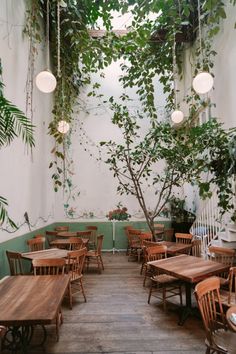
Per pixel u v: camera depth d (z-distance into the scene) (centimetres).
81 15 545
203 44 518
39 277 280
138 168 751
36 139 543
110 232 746
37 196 552
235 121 456
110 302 380
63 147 709
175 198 745
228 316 181
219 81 521
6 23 392
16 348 243
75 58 621
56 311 193
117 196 753
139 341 274
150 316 334
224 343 200
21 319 178
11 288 244
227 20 482
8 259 360
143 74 604
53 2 498
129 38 550
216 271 313
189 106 625
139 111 764
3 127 235
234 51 456
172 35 522
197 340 276
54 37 577
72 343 271
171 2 444
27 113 480
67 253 389
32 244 451
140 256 657
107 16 536
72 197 742
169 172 625
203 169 363
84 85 764
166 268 325
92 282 473
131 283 467
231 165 303
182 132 571
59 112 623
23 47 460
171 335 287
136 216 750
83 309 356
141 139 754
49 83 359
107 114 765
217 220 452
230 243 418
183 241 553
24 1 463
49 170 657
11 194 411
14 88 421
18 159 441
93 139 757
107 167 754
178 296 399
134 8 470
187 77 672
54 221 713
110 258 663
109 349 259
